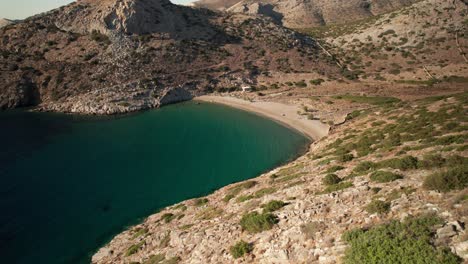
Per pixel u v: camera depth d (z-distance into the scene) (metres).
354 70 129.38
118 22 129.12
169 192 54.81
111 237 42.47
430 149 33.38
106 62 117.88
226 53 137.00
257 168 63.97
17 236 42.91
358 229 18.97
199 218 37.66
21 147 75.19
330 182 30.47
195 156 71.31
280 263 20.11
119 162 68.00
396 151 37.81
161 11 143.25
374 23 160.38
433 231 16.44
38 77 110.94
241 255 22.81
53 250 40.19
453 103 57.81
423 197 20.33
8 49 120.12
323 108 94.62
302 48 149.62
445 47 125.88
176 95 113.94
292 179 40.12
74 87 108.81
